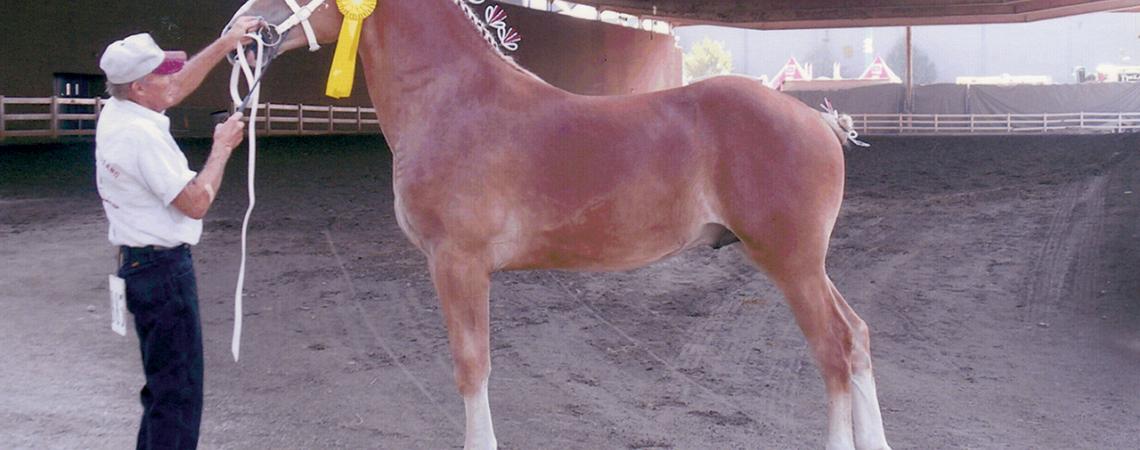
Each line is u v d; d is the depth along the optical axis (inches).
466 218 140.4
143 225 126.4
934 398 198.1
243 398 196.9
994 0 1299.2
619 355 230.8
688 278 315.9
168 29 987.9
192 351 131.5
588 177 141.6
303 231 404.8
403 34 148.0
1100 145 721.6
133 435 171.9
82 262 334.0
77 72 928.9
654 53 1628.9
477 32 149.4
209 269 323.3
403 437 175.3
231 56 148.4
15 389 197.8
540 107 144.9
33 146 778.8
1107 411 188.5
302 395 199.3
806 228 142.5
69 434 171.6
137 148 123.7
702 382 210.7
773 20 1396.4
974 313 269.6
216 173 128.9
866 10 1365.7
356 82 1160.8
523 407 192.9
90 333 244.2
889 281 308.8
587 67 1444.4
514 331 251.3
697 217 145.7
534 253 145.1
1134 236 354.3
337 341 240.7
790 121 143.5
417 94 146.8
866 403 149.4
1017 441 172.2
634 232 144.3
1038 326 255.3
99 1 939.3
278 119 995.9
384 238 387.9
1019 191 496.4
